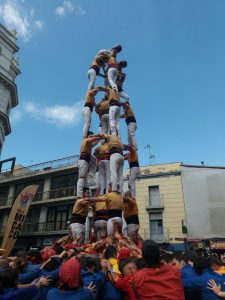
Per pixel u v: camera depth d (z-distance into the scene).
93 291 4.30
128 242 8.35
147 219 25.75
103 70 13.10
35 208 30.94
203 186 24.75
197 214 24.02
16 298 4.12
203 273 4.75
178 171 26.34
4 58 28.16
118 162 9.90
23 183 33.31
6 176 34.88
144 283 3.63
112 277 4.75
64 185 30.17
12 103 30.25
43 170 31.67
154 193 26.67
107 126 11.74
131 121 11.88
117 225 8.87
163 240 24.31
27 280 4.92
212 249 21.53
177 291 3.57
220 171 24.89
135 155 11.32
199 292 4.54
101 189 10.63
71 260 4.16
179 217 24.77
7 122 27.67
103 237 9.24
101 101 12.31
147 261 3.85
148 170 28.31
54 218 29.33
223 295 4.23
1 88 27.28
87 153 10.69
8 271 4.36
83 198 9.88
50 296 3.86
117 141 10.32
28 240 29.72
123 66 13.04
